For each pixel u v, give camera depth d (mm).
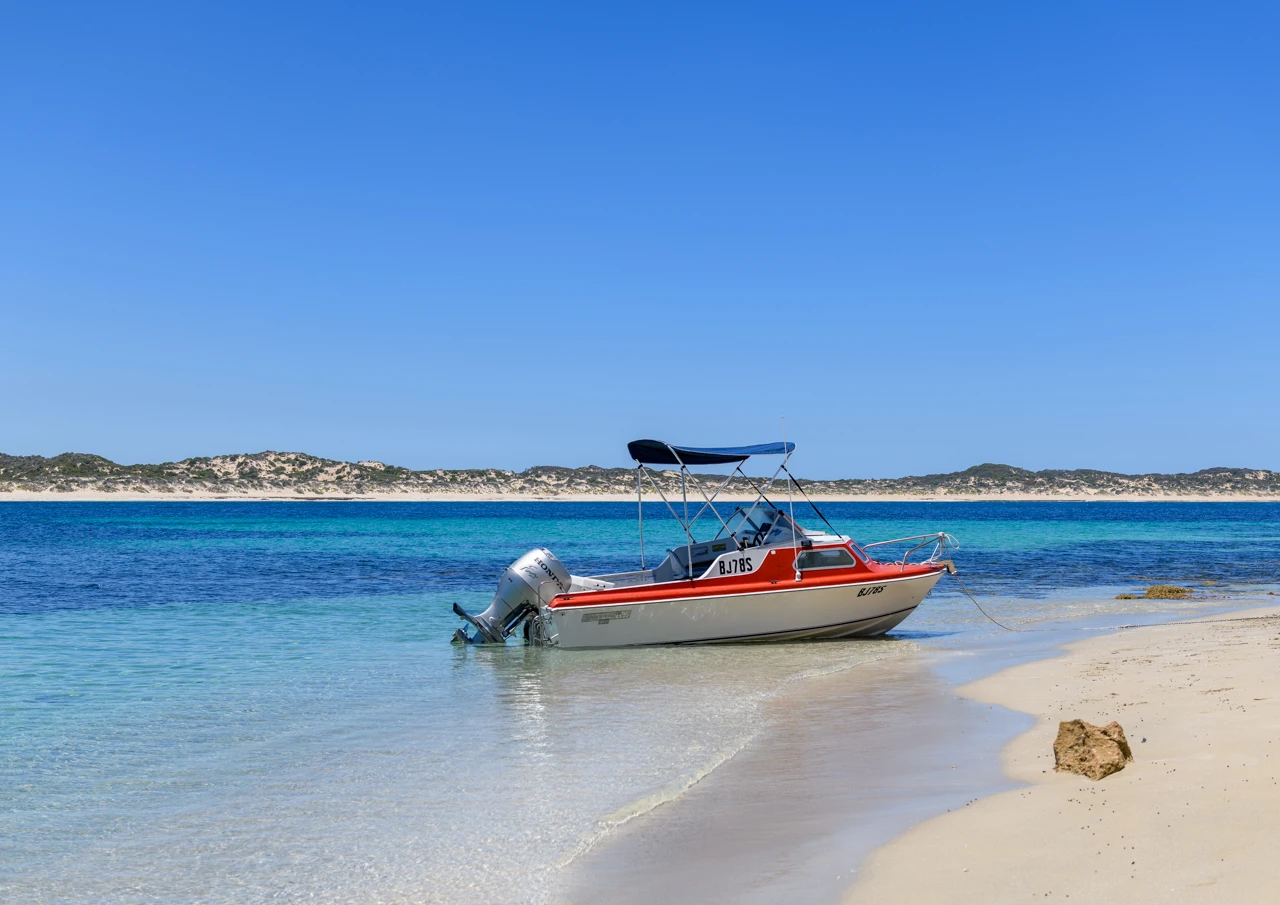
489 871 6328
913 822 6785
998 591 26547
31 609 22672
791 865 6098
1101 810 6500
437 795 8117
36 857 6793
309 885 6207
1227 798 6410
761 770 8648
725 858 6328
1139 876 5293
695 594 16672
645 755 9359
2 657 15875
